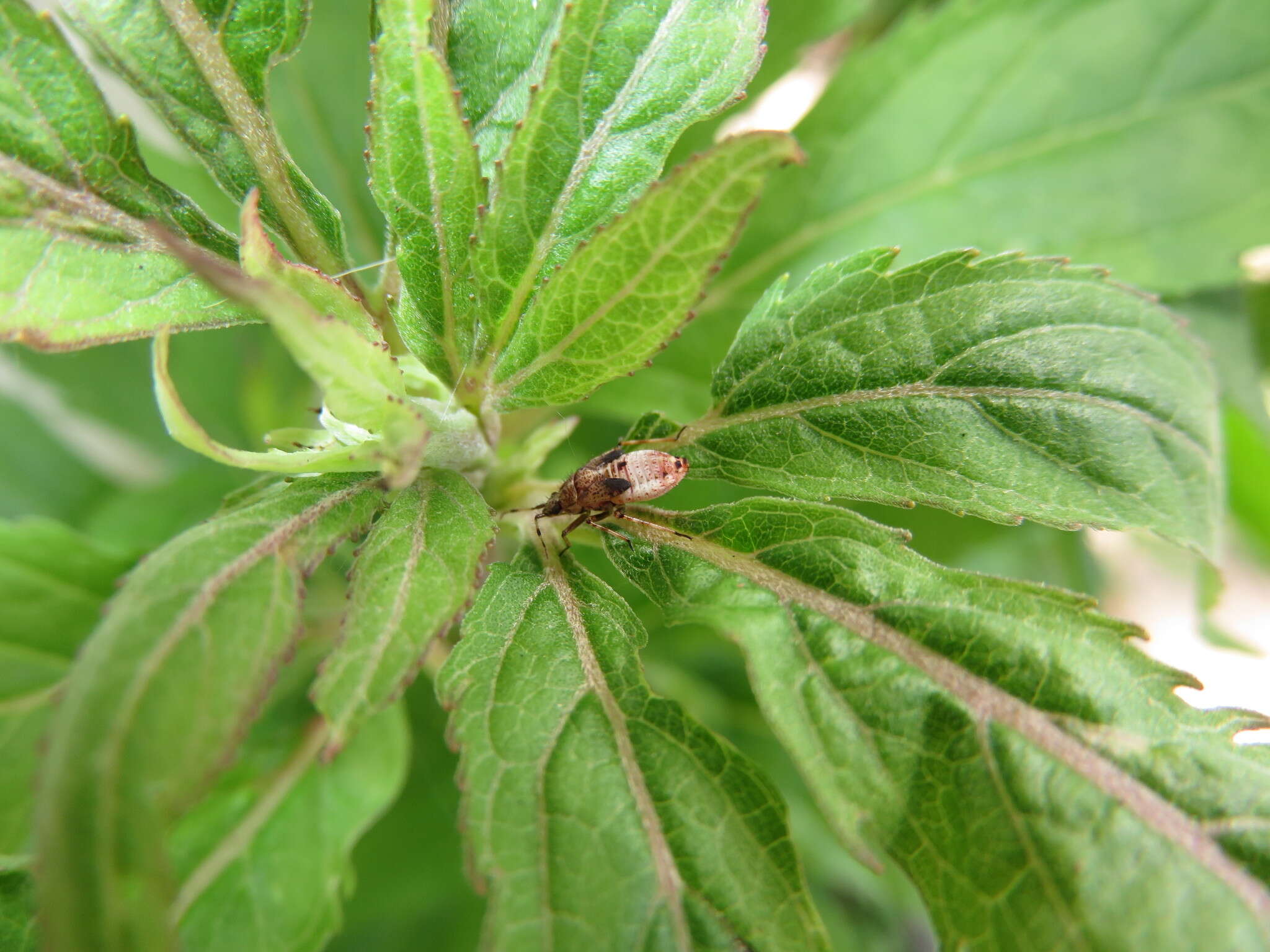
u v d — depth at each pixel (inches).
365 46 2.1
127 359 2.5
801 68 2.7
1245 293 2.1
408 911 2.3
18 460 2.6
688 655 2.6
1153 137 2.0
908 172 2.1
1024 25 2.0
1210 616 2.1
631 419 2.3
